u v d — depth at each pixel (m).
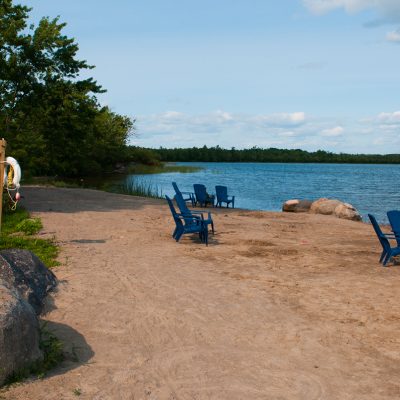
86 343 5.46
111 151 59.66
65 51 24.67
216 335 5.82
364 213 25.30
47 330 5.76
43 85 24.77
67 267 8.70
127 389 4.39
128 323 6.14
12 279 6.50
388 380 4.73
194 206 22.55
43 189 26.62
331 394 4.41
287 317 6.50
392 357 5.29
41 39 23.73
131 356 5.15
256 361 5.11
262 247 11.45
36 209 17.56
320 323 6.30
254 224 15.73
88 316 6.33
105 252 10.25
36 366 4.60
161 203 21.92
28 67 24.05
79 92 25.23
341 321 6.38
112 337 5.67
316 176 77.44
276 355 5.28
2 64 23.11
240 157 194.25
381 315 6.64
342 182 59.28
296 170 111.50
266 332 5.95
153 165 79.56
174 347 5.43
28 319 4.61
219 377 4.70
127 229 13.56
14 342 4.38
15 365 4.38
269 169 116.75
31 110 25.66
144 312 6.55
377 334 5.95
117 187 35.91
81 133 27.00
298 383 4.61
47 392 4.23
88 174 55.09
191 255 10.31
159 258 9.88
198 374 4.75
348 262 10.04
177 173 73.06
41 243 10.62
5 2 23.78
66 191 25.86
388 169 131.88
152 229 13.77
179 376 4.70
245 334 5.87
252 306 6.91
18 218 14.43
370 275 8.91
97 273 8.40
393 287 8.08
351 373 4.87
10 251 7.25
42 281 7.05
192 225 12.25
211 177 64.75
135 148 77.81
